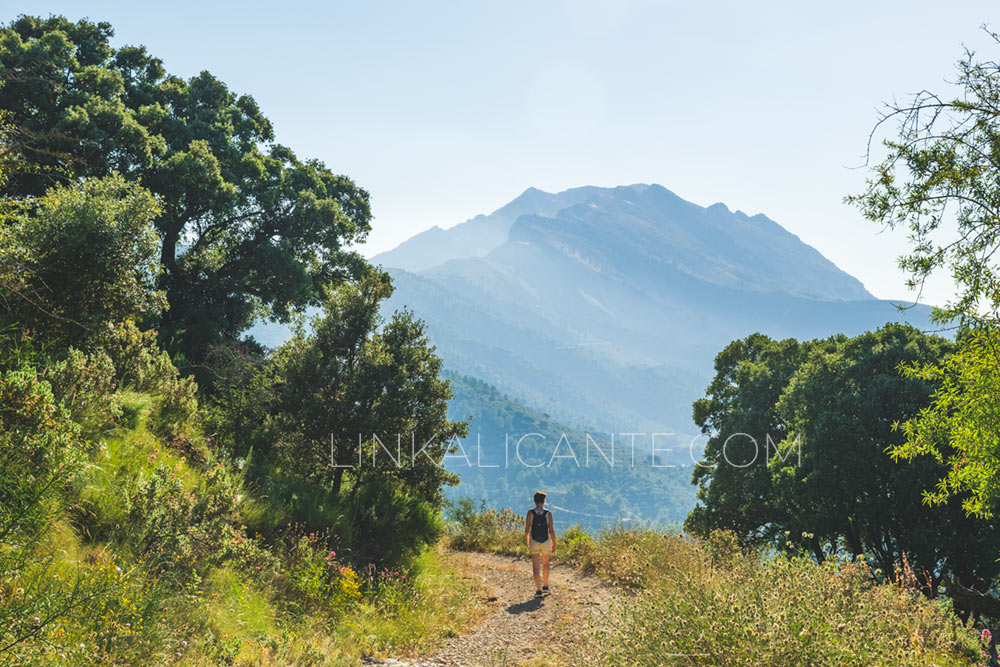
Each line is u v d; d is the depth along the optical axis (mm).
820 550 22859
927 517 19125
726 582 5520
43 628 3971
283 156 35062
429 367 13188
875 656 4453
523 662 7230
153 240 11039
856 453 19609
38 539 4711
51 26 26766
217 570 7184
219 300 27969
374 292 13250
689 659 4598
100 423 8016
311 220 29750
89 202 10148
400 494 13414
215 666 5242
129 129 21547
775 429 27812
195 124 27984
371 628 7922
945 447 17578
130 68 29578
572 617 9211
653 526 14492
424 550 12844
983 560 17672
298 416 12320
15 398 5129
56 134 10086
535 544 11086
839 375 22250
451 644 8133
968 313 7297
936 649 5770
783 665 4273
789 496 23781
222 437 12375
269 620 6926
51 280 9477
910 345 21391
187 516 6727
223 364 18109
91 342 9883
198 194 25172
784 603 4867
